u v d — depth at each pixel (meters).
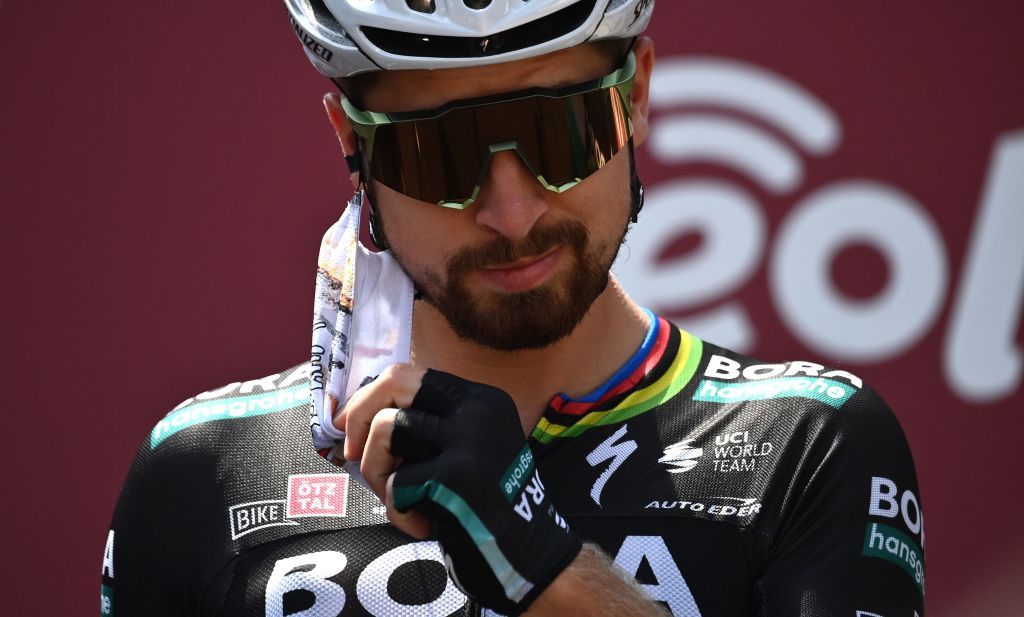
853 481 4.92
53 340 11.28
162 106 11.35
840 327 11.69
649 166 11.62
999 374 11.76
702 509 4.93
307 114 11.48
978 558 11.69
